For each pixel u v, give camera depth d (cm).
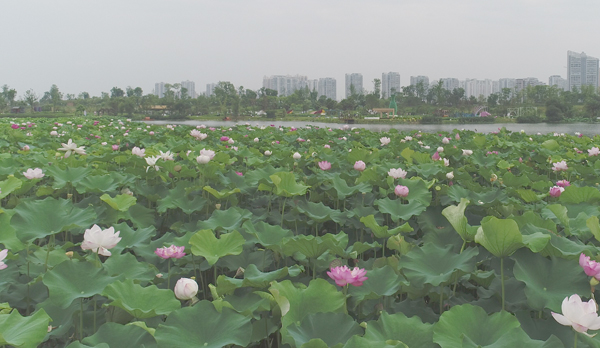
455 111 10450
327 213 439
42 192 498
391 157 873
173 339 214
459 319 222
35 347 201
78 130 1420
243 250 358
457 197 495
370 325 223
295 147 1126
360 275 248
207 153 564
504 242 254
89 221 356
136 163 658
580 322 188
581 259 239
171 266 354
